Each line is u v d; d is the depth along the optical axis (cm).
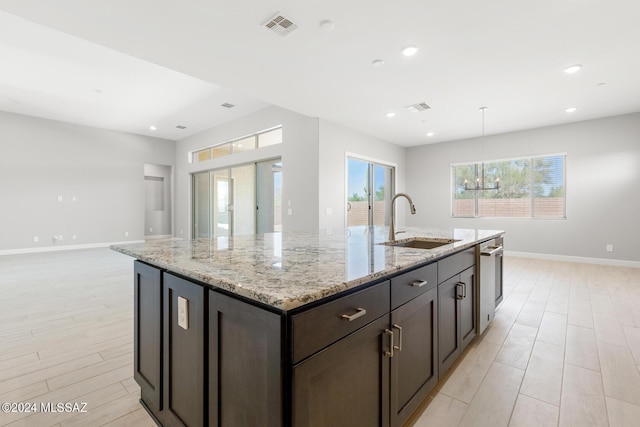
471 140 693
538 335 253
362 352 111
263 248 179
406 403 139
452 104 467
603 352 223
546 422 151
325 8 246
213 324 110
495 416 156
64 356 218
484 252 238
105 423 152
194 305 120
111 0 232
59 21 258
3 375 194
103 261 576
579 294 367
